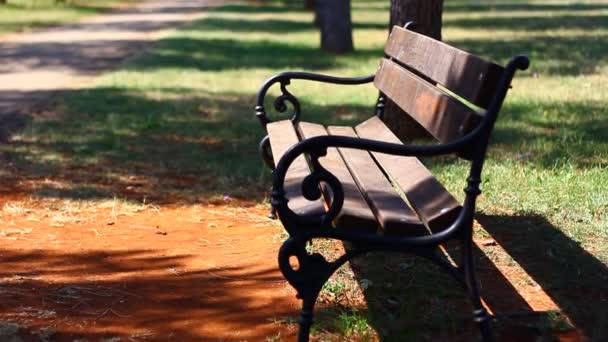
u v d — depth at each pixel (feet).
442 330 14.34
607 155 25.39
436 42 16.87
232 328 14.61
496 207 20.56
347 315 14.88
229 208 21.99
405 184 15.46
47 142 30.04
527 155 25.52
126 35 80.69
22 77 50.70
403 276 16.56
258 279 16.83
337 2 64.08
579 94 38.52
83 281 16.81
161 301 15.83
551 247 17.85
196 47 67.41
